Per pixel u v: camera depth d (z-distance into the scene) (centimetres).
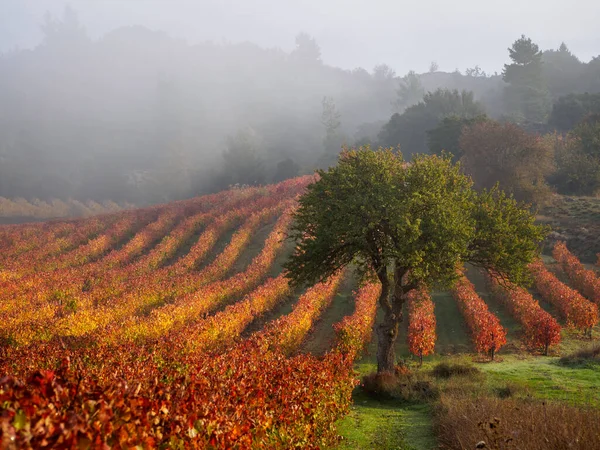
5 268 4775
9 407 386
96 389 509
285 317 2927
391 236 2106
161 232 6262
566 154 7906
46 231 6469
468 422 1100
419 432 1320
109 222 6881
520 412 1094
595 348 2317
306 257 2156
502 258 2152
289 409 997
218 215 6650
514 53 14275
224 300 3900
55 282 4231
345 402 1555
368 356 2892
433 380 1936
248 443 738
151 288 3919
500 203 2306
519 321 3306
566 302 3238
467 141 7212
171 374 1265
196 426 631
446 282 2052
